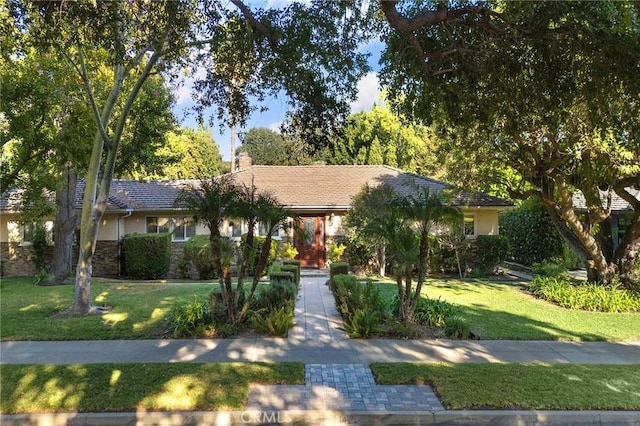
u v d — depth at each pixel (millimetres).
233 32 7000
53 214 17656
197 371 6410
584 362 7203
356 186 22062
